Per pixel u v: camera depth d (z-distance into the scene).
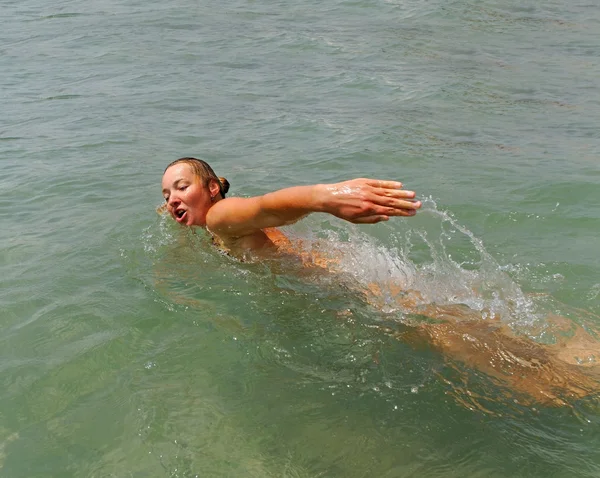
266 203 3.90
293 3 17.08
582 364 3.60
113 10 16.31
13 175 6.55
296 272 4.52
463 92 9.91
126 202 5.86
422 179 6.48
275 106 9.17
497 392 3.36
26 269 4.65
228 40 13.41
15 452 3.00
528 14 15.81
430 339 3.82
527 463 2.90
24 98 9.55
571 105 9.36
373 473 2.87
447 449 3.00
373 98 9.59
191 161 4.86
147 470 2.89
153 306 4.14
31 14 16.00
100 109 8.98
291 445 3.03
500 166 6.84
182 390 3.40
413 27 14.51
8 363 3.61
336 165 6.88
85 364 3.59
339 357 3.67
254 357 3.66
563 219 5.53
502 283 4.44
